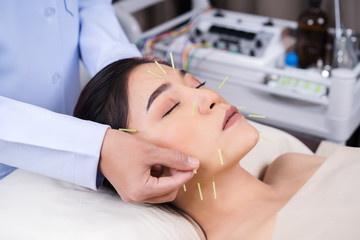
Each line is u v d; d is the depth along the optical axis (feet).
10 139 3.01
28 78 3.67
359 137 6.75
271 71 6.16
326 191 3.43
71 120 3.07
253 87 6.26
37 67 3.69
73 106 4.26
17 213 3.34
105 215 3.29
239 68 6.43
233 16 7.50
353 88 5.58
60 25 3.80
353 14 6.97
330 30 6.98
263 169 4.49
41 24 3.62
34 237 3.21
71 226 3.22
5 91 3.61
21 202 3.42
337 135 5.79
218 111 3.38
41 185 3.53
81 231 3.18
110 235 3.14
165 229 3.30
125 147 2.89
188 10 8.40
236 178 3.60
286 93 6.04
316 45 6.61
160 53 6.81
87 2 4.51
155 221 3.31
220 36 7.07
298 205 3.36
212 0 8.05
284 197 3.70
